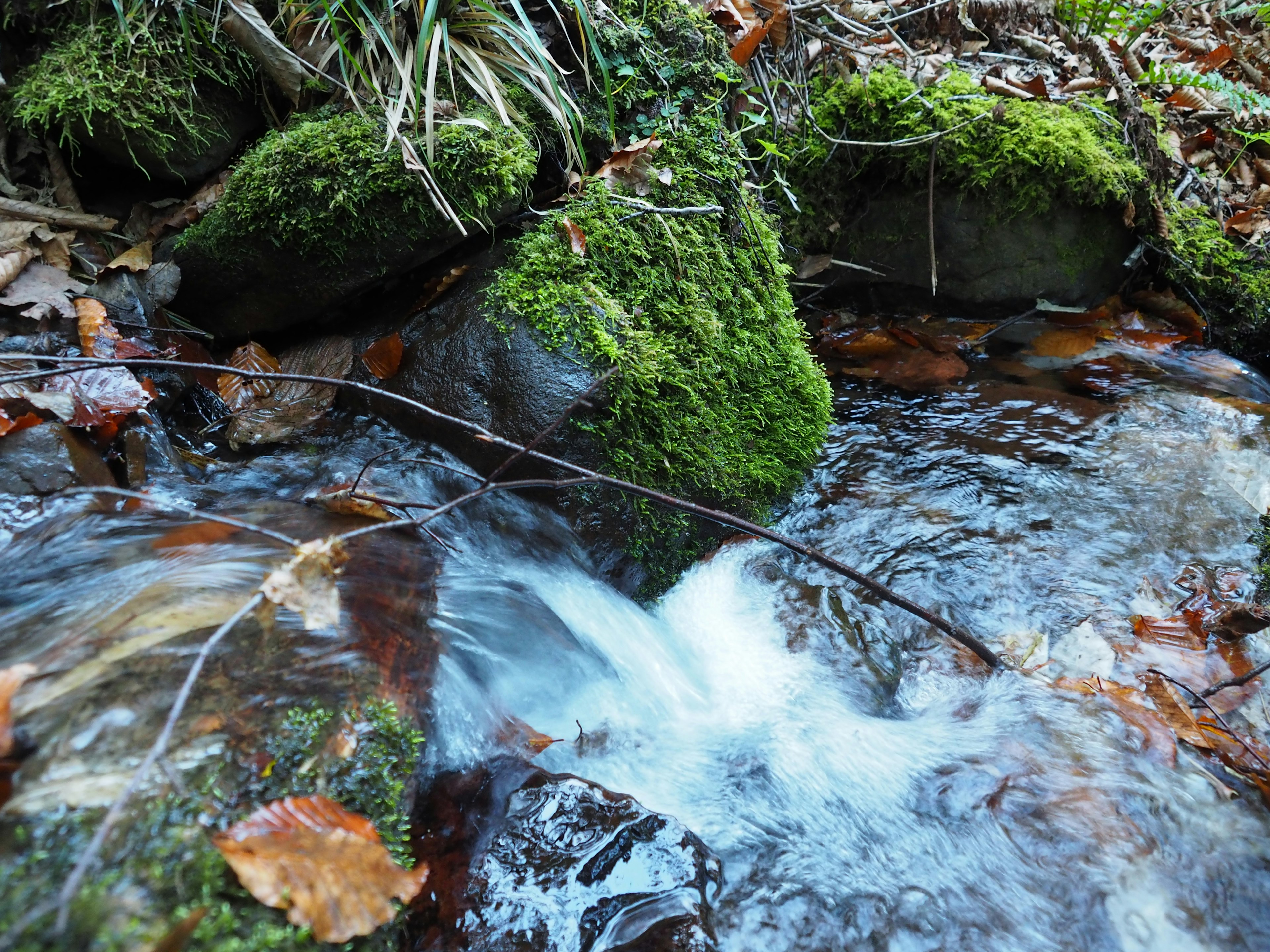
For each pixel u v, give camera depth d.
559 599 2.25
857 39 3.86
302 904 1.12
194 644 1.41
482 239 2.68
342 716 1.39
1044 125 3.63
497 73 2.76
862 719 2.12
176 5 2.56
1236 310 3.99
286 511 2.05
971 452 3.19
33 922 0.96
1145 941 1.59
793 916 1.62
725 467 2.64
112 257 2.63
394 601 1.77
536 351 2.38
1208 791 1.83
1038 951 1.58
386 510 2.11
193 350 2.65
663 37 2.98
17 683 1.19
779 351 2.98
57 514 1.88
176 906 1.05
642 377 2.41
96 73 2.49
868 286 4.00
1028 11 4.32
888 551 2.72
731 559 2.65
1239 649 2.27
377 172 2.41
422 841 1.53
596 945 1.47
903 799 1.87
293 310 2.72
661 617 2.49
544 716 1.98
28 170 2.62
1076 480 3.02
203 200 2.68
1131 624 2.38
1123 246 3.89
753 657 2.33
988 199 3.69
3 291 2.31
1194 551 2.67
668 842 1.63
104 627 1.43
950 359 3.73
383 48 2.70
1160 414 3.39
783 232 3.70
